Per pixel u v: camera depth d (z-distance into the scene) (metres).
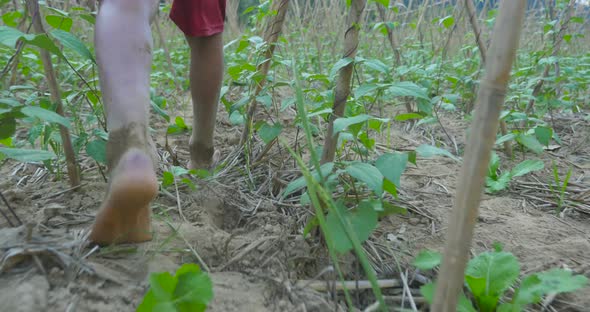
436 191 2.07
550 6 3.67
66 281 1.09
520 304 1.14
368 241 1.52
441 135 2.99
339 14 5.66
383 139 2.80
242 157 2.21
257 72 1.93
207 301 0.96
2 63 2.78
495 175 2.16
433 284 1.12
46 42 1.21
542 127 2.20
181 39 6.11
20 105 1.31
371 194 1.59
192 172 1.69
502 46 0.77
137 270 1.17
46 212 1.41
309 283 1.24
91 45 4.02
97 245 1.22
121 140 1.13
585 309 1.27
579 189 2.14
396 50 3.38
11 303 0.99
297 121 1.90
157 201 1.63
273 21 2.16
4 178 1.84
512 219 1.82
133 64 1.18
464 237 0.84
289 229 1.49
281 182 1.87
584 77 3.51
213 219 1.63
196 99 1.81
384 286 1.30
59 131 1.71
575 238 1.67
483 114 0.80
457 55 5.18
